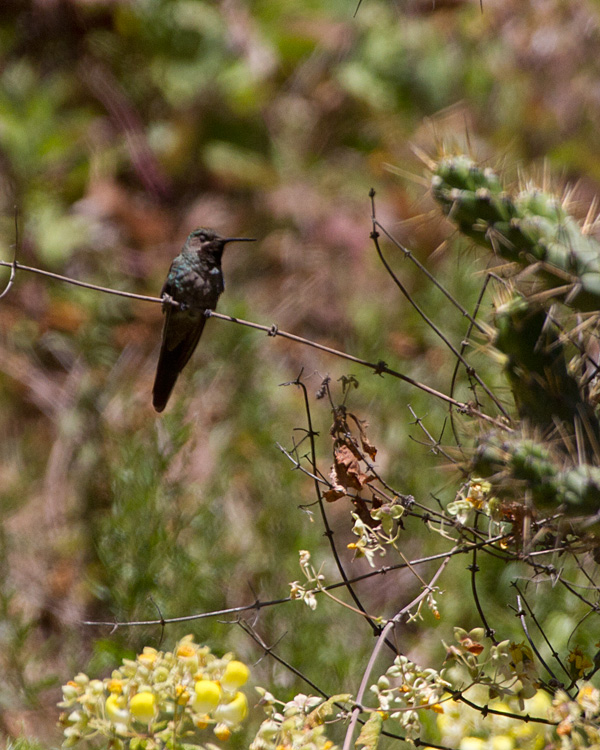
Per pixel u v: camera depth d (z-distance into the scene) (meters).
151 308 14.00
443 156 5.29
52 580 9.84
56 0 16.95
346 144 17.16
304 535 9.16
